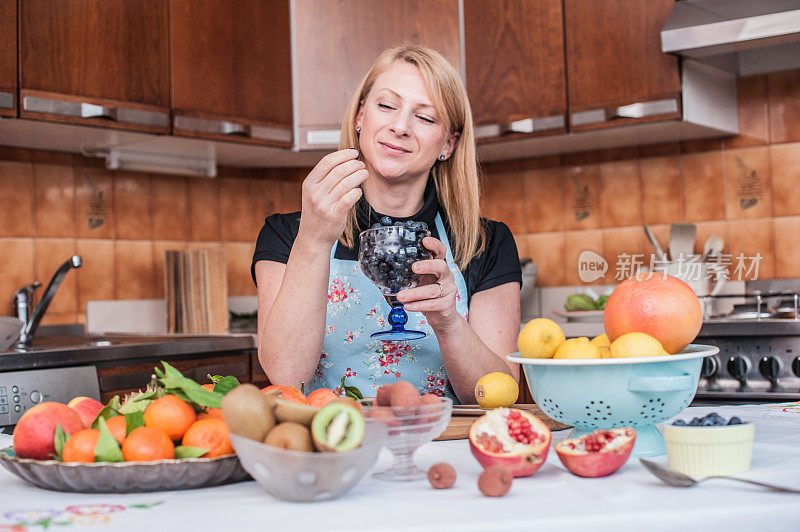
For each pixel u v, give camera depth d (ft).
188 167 10.40
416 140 4.41
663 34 8.73
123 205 10.22
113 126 8.46
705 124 9.33
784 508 2.11
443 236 4.84
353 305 4.62
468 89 10.05
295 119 10.02
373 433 2.42
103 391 7.52
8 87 7.77
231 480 2.61
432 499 2.34
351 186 3.70
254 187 11.46
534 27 9.69
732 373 7.84
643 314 2.96
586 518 2.05
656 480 2.49
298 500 2.33
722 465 2.52
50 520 2.18
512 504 2.24
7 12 7.76
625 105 9.22
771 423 3.54
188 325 10.02
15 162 9.38
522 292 11.01
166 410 2.59
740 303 9.47
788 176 9.73
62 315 9.66
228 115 9.39
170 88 8.95
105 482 2.45
